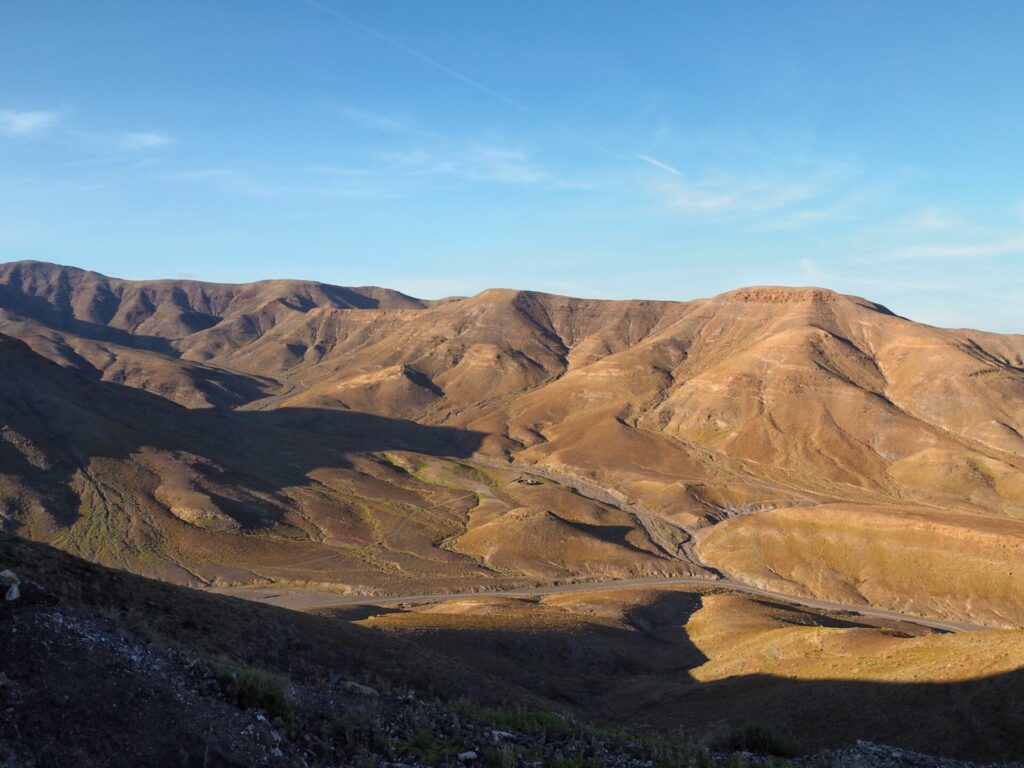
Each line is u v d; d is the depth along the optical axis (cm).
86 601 2184
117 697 1286
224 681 1553
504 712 2170
